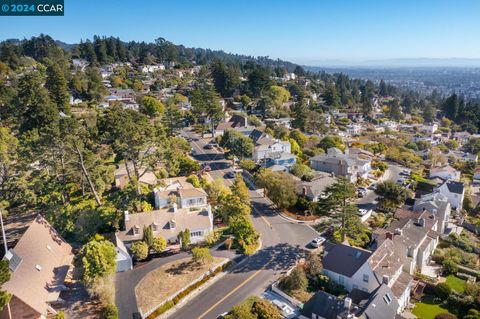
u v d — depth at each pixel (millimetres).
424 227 62812
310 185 80312
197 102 134125
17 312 38531
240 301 45938
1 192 67375
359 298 45656
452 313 46875
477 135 185375
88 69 182750
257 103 166750
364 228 60750
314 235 63938
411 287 50875
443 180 100375
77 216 60938
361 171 99312
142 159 74625
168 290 47406
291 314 43594
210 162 101562
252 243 59000
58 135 65188
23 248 45938
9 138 72875
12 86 119438
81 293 46438
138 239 57094
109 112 95000
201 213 62094
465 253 62938
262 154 102375
